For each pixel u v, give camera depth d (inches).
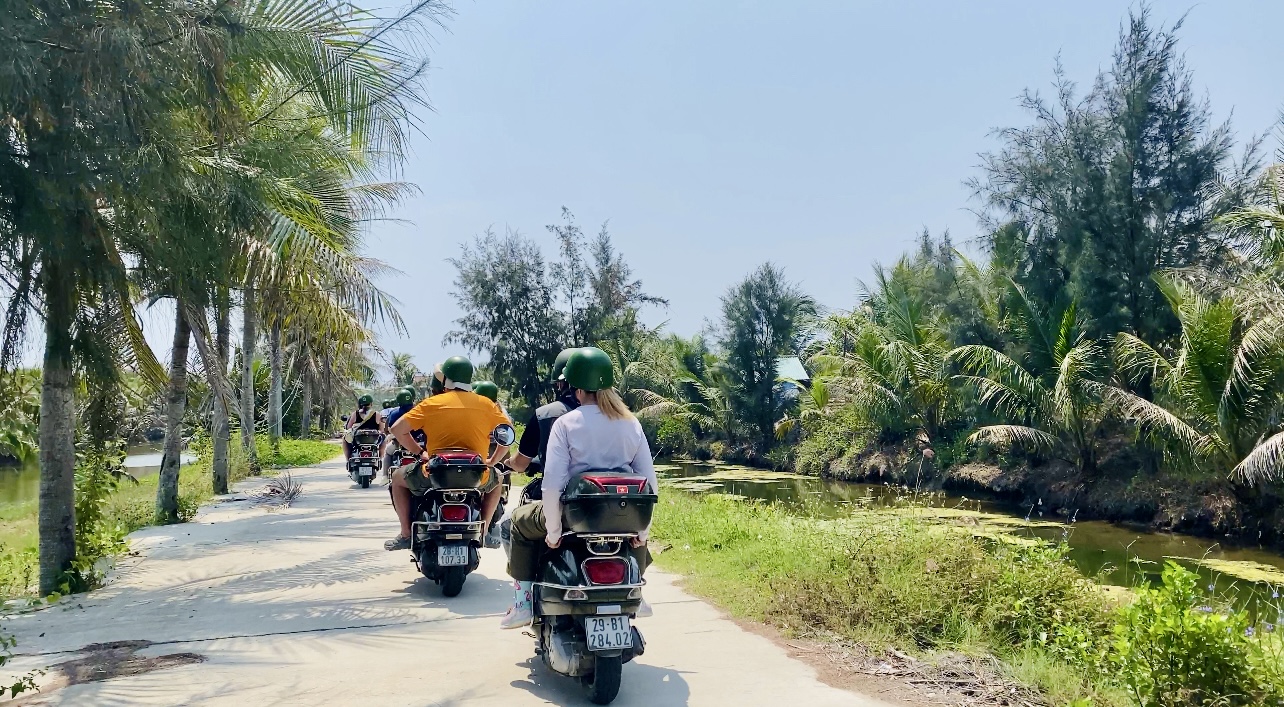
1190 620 169.8
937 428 1043.9
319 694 182.5
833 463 1168.8
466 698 179.8
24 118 247.6
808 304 1526.8
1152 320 808.9
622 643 169.2
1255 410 609.9
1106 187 815.7
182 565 352.2
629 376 1549.0
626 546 175.9
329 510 542.3
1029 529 653.9
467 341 1395.2
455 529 270.7
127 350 338.3
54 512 308.8
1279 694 164.9
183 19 267.4
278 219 346.9
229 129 307.6
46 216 246.8
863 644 214.8
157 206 274.2
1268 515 597.3
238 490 690.8
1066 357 773.9
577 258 1414.9
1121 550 575.2
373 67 326.6
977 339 968.3
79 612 272.1
